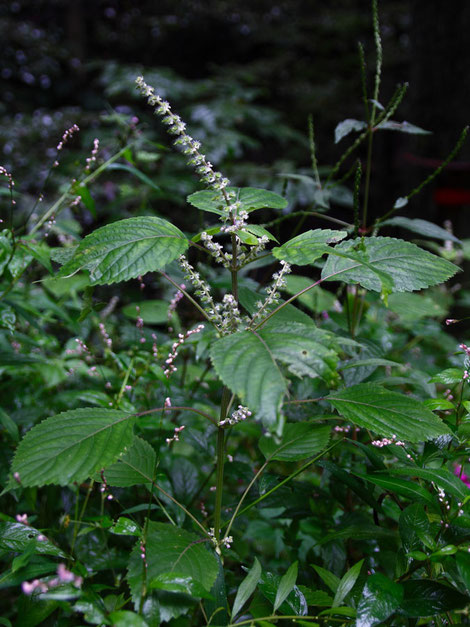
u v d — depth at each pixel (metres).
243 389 0.52
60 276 0.58
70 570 0.61
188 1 5.27
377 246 0.66
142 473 0.68
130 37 5.24
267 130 3.23
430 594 0.57
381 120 0.95
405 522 0.61
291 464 1.02
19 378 1.04
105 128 2.67
